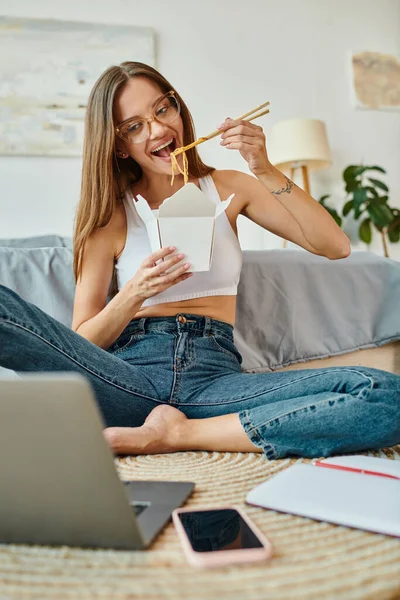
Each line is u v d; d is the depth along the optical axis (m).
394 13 4.04
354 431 0.99
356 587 0.45
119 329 1.27
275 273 1.71
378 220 3.64
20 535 0.56
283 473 0.73
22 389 0.51
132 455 1.04
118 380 1.15
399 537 0.56
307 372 1.11
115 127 1.38
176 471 0.91
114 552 0.53
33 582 0.47
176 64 3.67
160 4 3.65
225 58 3.74
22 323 1.03
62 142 3.45
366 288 1.77
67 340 1.10
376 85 3.96
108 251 1.42
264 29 3.81
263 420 1.02
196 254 1.17
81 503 0.53
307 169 3.56
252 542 0.53
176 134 1.41
